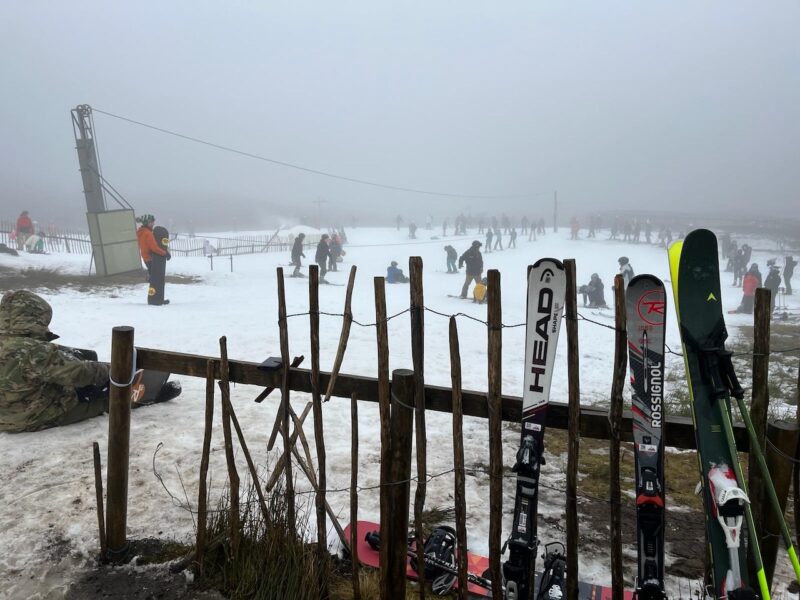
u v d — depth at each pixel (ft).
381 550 8.20
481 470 14.52
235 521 9.25
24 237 74.02
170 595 9.06
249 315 38.99
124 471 9.75
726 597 6.83
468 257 54.24
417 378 7.50
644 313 7.47
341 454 15.10
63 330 31.19
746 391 23.16
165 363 9.82
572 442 7.13
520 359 28.76
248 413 18.12
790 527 11.50
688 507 12.55
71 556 10.13
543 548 10.71
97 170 65.16
